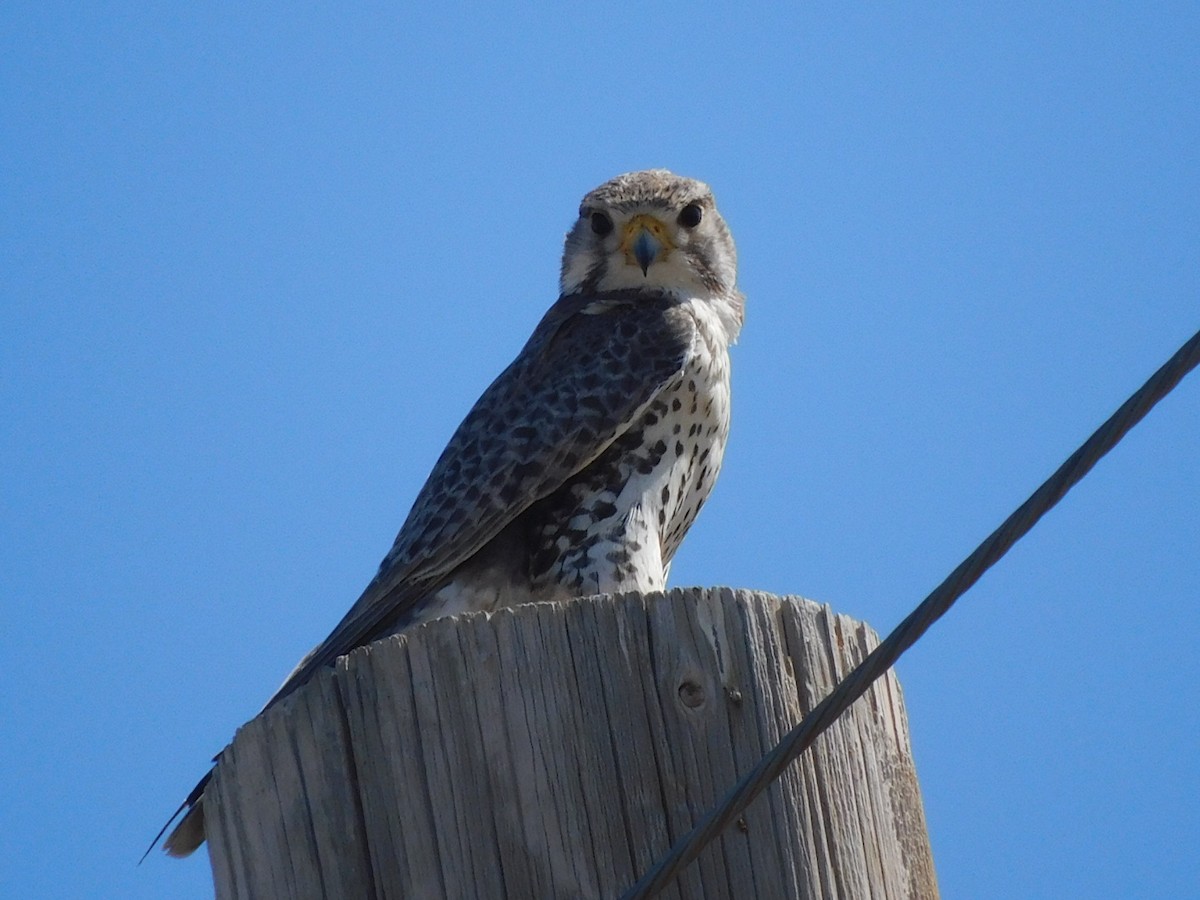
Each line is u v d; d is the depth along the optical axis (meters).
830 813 7.29
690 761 7.12
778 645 7.47
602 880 6.92
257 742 7.39
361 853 7.11
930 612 6.41
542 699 7.11
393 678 7.20
